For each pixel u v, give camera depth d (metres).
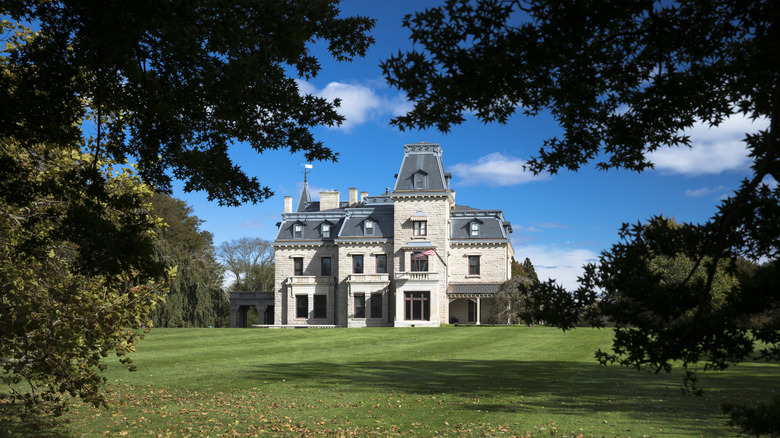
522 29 5.82
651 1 5.77
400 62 6.16
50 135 8.06
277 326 54.47
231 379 18.77
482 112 6.64
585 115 7.02
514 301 47.50
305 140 10.34
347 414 13.49
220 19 8.30
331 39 9.93
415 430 11.91
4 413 13.14
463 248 53.19
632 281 5.69
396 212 52.12
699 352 5.72
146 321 11.41
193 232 64.19
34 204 9.93
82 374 10.77
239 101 9.13
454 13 5.81
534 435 11.38
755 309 5.29
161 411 13.86
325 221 55.62
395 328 42.78
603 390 16.72
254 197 10.50
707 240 5.57
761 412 5.32
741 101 6.50
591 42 6.61
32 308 9.46
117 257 7.74
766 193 5.32
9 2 7.77
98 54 7.95
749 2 5.62
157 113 9.23
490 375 19.94
